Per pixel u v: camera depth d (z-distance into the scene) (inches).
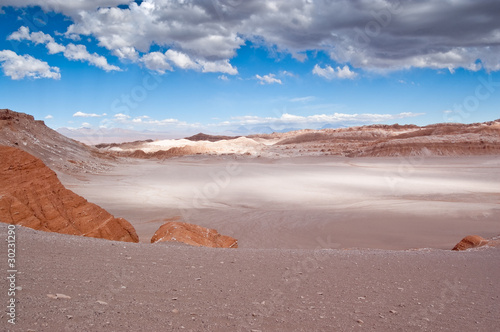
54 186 627.2
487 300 237.9
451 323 193.9
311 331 173.3
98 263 261.0
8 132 3061.0
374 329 180.4
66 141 4033.0
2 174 572.7
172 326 165.3
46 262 244.7
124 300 192.5
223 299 211.3
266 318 186.2
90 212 647.8
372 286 259.3
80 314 166.1
